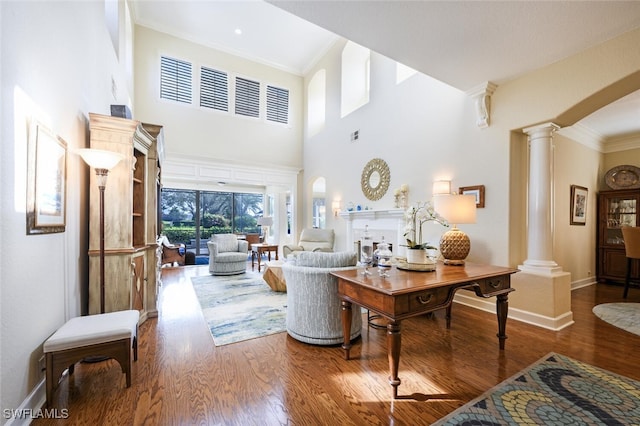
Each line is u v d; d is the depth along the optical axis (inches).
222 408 62.5
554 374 76.1
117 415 59.9
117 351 68.8
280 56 297.0
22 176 57.5
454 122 151.3
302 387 70.6
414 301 69.4
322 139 284.0
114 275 99.3
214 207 358.0
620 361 83.4
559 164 169.9
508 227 125.6
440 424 57.3
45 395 65.3
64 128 79.7
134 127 102.9
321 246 248.7
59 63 76.1
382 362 83.4
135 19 236.2
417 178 174.9
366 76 262.7
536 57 108.3
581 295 162.6
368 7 84.1
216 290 171.8
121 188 101.2
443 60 111.1
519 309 120.1
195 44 267.0
